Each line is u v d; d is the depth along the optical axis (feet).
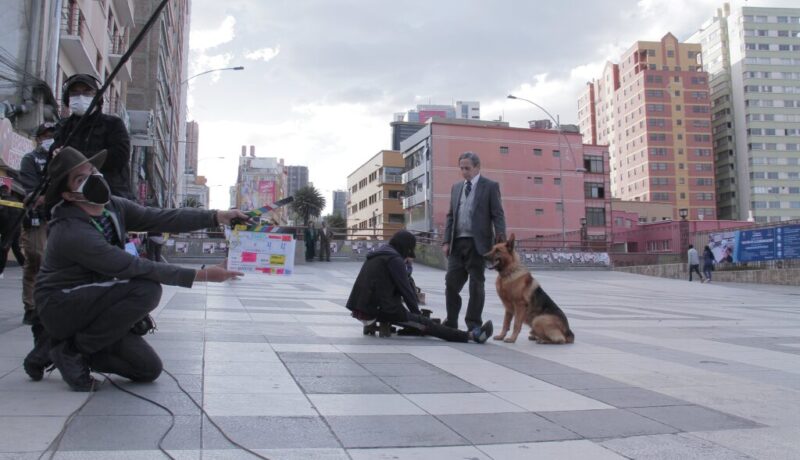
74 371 10.68
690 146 353.72
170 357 14.17
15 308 22.27
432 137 195.21
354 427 9.43
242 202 366.22
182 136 264.31
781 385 13.99
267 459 7.80
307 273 69.05
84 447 7.85
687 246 99.35
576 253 110.52
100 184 10.72
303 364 14.19
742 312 37.78
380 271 19.38
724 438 9.67
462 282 20.68
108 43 86.02
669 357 17.75
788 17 385.50
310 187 256.52
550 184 201.16
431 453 8.38
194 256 86.22
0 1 51.34
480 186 20.20
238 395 10.98
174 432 8.68
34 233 16.49
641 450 8.93
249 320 22.09
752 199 371.56
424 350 17.13
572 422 10.27
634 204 275.39
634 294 57.98
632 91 371.15
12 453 7.47
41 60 52.80
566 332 19.75
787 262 80.84
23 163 16.28
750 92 378.12
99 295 10.57
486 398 11.74
